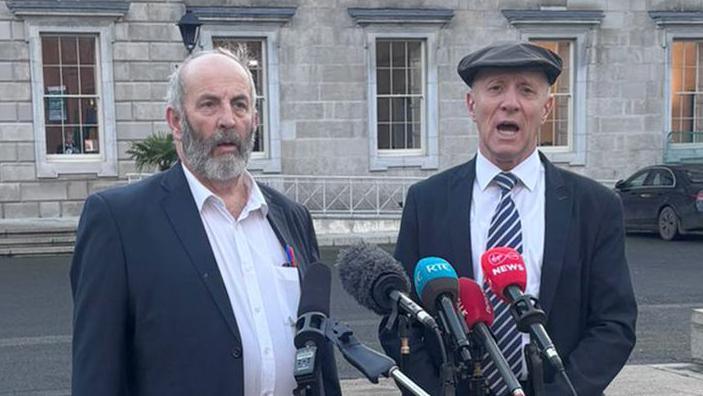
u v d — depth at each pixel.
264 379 2.41
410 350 2.65
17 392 6.07
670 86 19.02
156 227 2.42
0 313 8.85
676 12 18.75
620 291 2.75
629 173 18.86
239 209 2.57
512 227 2.78
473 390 2.29
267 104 17.17
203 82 2.45
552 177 2.88
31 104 15.92
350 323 8.20
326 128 17.42
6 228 14.38
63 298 9.67
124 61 16.36
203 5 16.69
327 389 2.57
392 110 17.97
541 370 2.28
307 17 17.17
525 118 2.77
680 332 7.82
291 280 2.57
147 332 2.35
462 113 17.97
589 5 18.39
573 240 2.77
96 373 2.28
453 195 2.91
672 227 14.52
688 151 19.05
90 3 15.91
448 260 2.83
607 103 18.69
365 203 17.44
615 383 5.84
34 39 15.77
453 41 17.83
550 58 2.78
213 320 2.37
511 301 2.36
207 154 2.44
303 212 2.83
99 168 16.33
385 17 17.34
